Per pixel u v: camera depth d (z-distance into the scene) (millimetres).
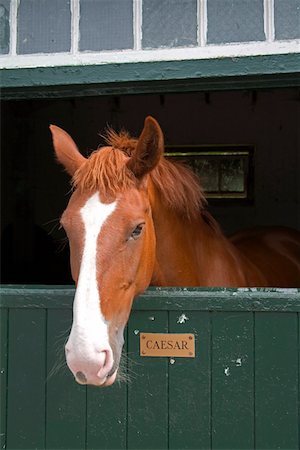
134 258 1456
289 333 1750
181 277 1869
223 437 1788
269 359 1759
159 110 4625
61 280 4695
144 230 1506
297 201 4531
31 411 1896
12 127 4711
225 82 1925
